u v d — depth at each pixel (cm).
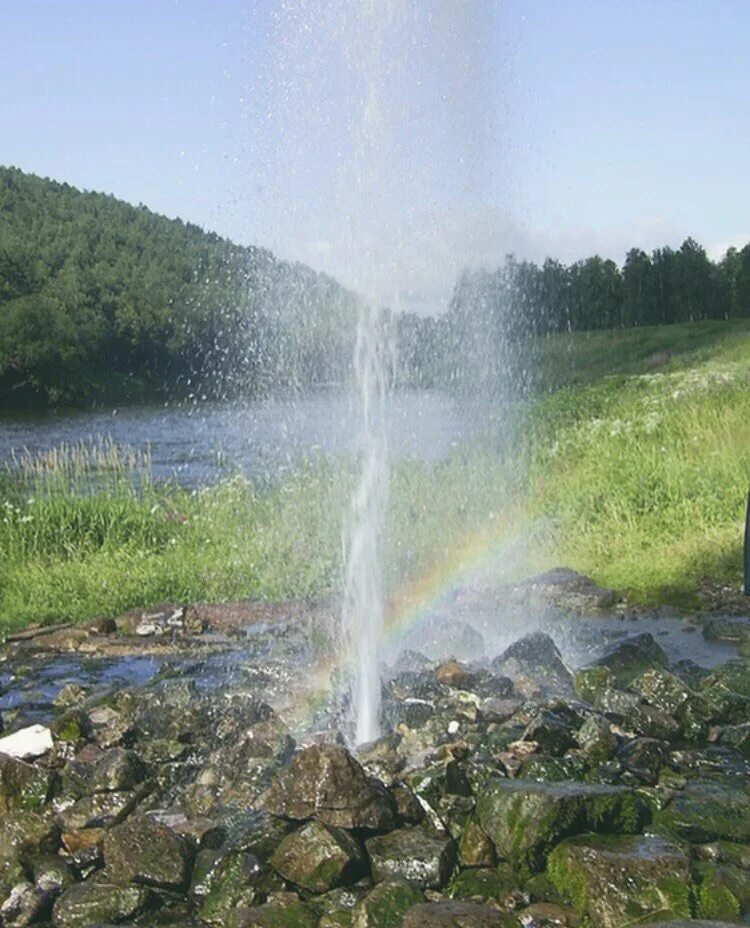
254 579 1092
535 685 680
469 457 1573
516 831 470
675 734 637
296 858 466
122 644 892
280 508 1336
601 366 4269
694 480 1336
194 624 937
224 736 616
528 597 994
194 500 1464
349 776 488
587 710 638
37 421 5706
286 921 433
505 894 452
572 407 2194
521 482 1479
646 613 967
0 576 1087
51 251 10075
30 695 750
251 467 1755
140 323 8781
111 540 1241
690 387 2194
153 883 464
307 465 1425
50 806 533
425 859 464
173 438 4050
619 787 498
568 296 7250
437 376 1875
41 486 1469
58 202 12456
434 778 517
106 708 676
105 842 480
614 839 472
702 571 1085
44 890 465
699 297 9056
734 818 516
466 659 766
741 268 8881
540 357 4550
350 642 790
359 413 1142
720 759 600
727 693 676
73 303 8762
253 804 528
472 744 587
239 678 742
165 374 8631
